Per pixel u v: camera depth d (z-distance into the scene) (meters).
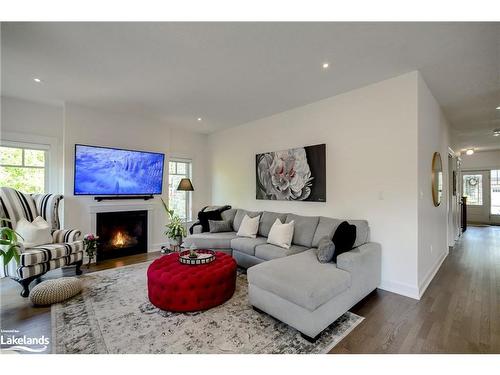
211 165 5.92
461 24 1.96
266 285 2.19
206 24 2.00
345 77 2.94
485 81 3.03
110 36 2.17
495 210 8.51
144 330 2.06
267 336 1.98
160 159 4.88
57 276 3.35
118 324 2.16
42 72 2.86
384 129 3.00
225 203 5.52
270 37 2.17
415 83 2.76
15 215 3.26
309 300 1.84
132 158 4.49
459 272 3.57
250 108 4.09
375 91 3.08
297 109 4.03
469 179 9.03
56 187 4.10
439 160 3.82
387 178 2.96
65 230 3.49
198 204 5.87
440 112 3.95
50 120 4.04
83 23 1.98
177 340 1.93
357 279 2.43
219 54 2.46
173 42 2.25
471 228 7.75
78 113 3.97
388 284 2.93
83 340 1.92
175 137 5.46
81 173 3.95
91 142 4.10
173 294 2.35
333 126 3.53
